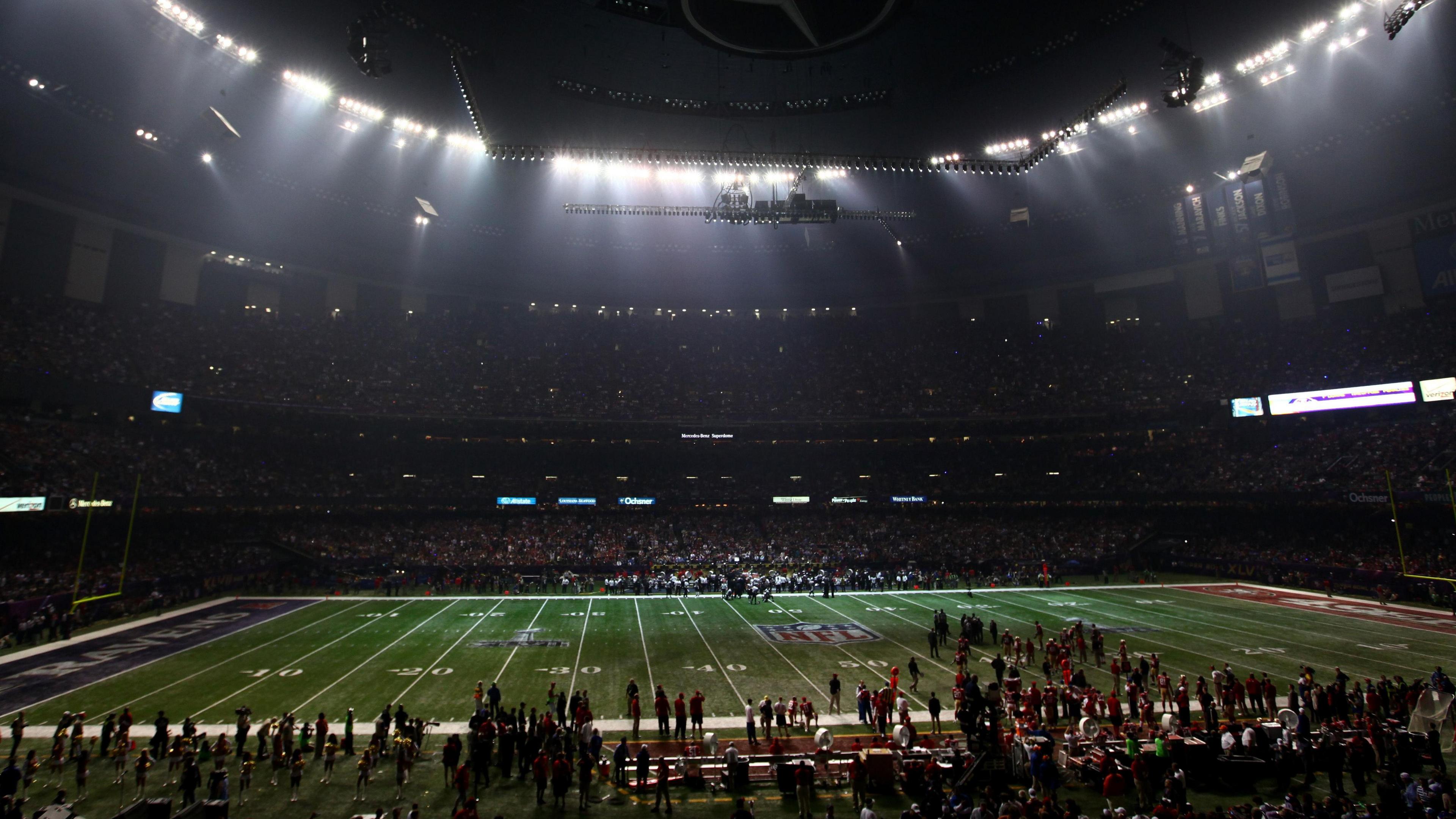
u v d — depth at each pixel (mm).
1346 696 22609
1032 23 38344
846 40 35562
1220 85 48344
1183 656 31672
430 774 19797
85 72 42875
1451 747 20562
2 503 37719
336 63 42656
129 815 14641
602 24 37094
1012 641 32094
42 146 47750
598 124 48062
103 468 46625
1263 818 14047
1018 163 39062
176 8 37812
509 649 33438
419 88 45250
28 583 38625
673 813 17344
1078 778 19047
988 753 18531
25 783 17969
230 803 17422
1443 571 45406
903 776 18625
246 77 44531
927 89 44250
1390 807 15383
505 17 36594
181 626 38875
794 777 18453
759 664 30703
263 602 47500
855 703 25453
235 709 24328
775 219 41906
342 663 30609
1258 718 23297
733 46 35906
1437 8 40375
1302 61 45938
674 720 23750
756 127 48375
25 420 44750
